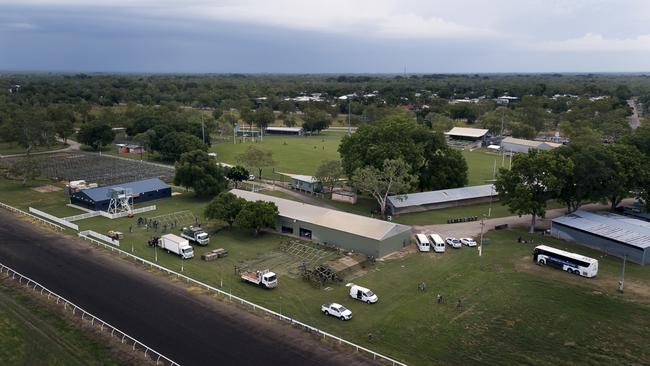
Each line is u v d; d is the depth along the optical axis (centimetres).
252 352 4478
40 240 7544
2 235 7744
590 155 8312
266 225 7981
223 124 19900
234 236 7975
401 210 9544
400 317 5228
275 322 5075
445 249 7431
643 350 4578
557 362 4388
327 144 18862
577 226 7725
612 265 6744
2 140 16175
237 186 11612
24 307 5338
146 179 11856
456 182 10806
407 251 7356
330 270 6334
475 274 6412
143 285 5934
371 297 5550
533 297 5669
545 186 7806
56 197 10488
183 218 8950
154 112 19962
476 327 5019
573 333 4884
